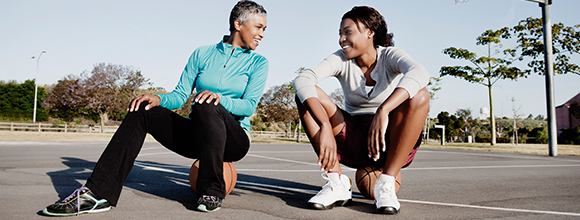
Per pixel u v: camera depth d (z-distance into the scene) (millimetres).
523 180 4043
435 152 11492
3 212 2068
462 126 44062
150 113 2254
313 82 2346
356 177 2684
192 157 2615
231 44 2871
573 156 10117
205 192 2266
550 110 10414
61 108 33938
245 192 3020
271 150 11539
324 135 2117
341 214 2186
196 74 2809
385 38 2580
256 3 2834
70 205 1979
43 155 7059
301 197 2809
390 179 2273
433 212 2268
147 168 4770
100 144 12469
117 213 2098
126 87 32688
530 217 2131
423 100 2150
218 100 2307
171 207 2305
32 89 45406
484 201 2691
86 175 3975
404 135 2201
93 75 31844
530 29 21125
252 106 2740
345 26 2459
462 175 4578
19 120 42000
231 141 2514
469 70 22906
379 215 2168
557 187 3473
